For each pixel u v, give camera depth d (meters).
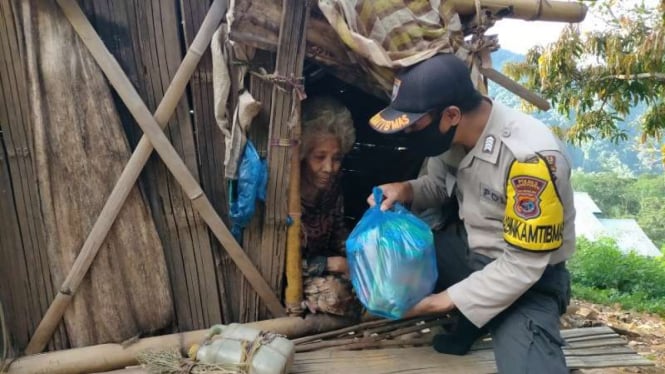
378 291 2.25
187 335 2.40
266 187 2.43
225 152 2.39
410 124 2.04
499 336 2.25
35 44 2.13
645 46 8.50
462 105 2.13
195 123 2.39
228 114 2.32
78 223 2.25
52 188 2.21
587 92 9.76
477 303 2.17
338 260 2.74
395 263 2.23
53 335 2.29
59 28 2.16
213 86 2.34
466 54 2.53
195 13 2.32
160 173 2.36
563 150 2.11
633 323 7.76
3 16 2.11
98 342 2.32
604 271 10.77
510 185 2.11
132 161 2.26
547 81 9.88
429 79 2.06
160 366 2.15
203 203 2.38
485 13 2.61
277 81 2.30
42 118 2.16
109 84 2.24
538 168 2.03
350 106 3.51
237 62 2.27
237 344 2.16
